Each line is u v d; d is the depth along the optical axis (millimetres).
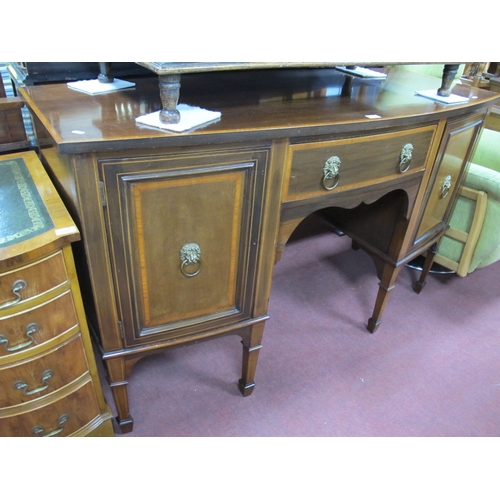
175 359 1332
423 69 1598
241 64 717
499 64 2404
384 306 1427
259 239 896
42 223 731
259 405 1204
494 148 1604
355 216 1386
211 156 740
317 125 797
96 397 969
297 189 876
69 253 747
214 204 801
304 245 1964
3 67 1317
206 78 1146
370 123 861
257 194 828
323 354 1392
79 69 1064
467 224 1556
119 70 1098
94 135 653
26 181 863
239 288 958
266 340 1427
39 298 736
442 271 1831
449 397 1279
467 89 1291
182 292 890
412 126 984
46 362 813
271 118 820
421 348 1449
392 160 1003
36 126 937
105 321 839
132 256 785
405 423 1188
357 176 958
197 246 837
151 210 750
